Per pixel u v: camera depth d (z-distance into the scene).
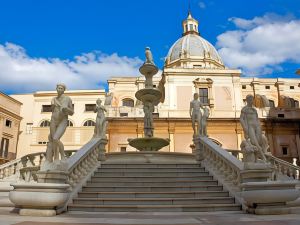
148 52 17.53
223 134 34.41
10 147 37.78
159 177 11.03
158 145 16.55
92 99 41.56
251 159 8.83
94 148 12.08
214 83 37.59
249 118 9.60
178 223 5.99
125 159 14.02
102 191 9.81
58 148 8.51
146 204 8.65
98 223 5.98
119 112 35.09
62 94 8.66
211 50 48.25
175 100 36.75
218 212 8.15
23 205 7.64
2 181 13.80
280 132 35.22
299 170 14.57
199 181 10.66
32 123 42.44
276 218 6.85
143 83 41.56
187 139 34.16
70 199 8.81
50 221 6.29
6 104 37.22
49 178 8.08
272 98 42.69
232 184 9.62
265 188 7.79
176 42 50.62
